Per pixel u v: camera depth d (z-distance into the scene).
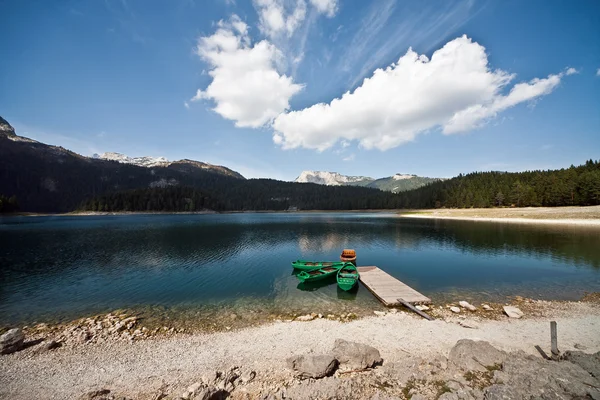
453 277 30.19
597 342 15.30
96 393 11.38
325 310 21.80
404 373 11.73
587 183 100.94
